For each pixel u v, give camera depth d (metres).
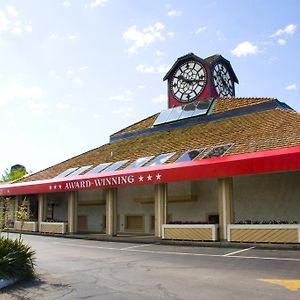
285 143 18.25
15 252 10.75
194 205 24.53
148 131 31.61
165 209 22.09
